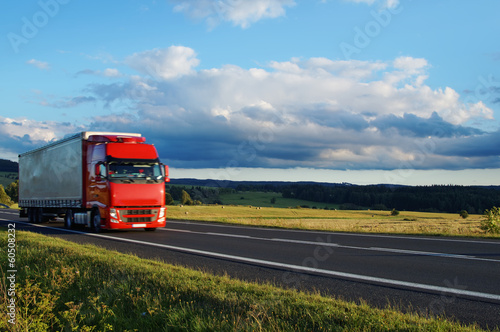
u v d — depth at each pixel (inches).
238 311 190.4
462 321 195.2
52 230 747.4
